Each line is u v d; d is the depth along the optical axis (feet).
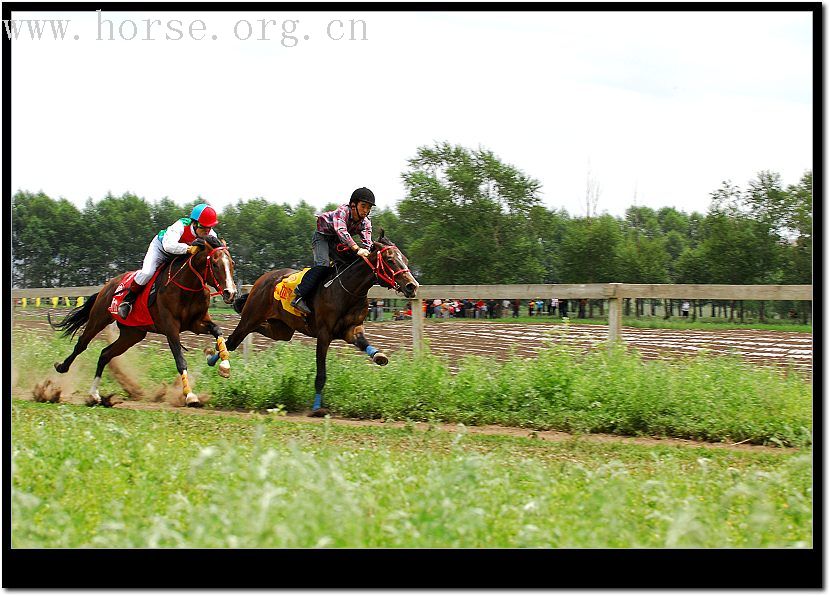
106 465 23.08
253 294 42.60
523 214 208.13
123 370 46.60
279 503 17.30
